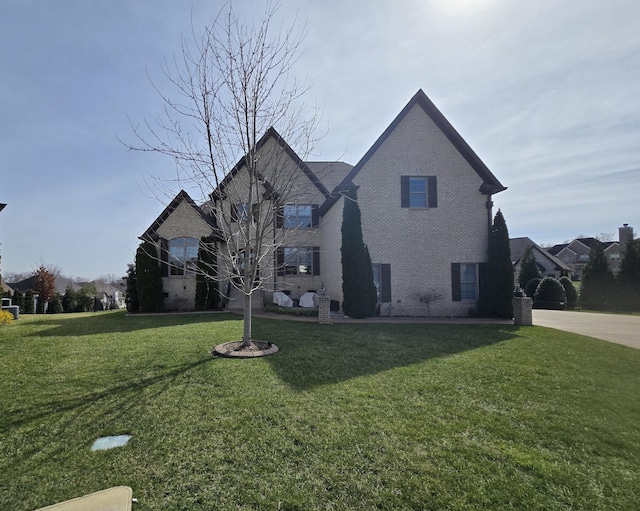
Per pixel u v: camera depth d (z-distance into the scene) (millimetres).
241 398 4609
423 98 14094
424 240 14086
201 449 3361
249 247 7836
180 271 17125
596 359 6977
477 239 14164
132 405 4395
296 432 3693
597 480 2943
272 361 6441
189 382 5242
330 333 9461
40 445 3453
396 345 7992
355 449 3361
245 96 7285
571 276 44000
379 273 14078
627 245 24906
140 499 2650
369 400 4605
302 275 18000
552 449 3445
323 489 2766
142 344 7871
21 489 2787
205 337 8641
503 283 13461
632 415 4297
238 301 17359
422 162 14211
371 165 14109
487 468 3072
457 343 8312
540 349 7785
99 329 10180
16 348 7539
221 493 2719
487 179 14320
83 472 3006
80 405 4406
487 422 4008
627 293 23641
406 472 2994
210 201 8609
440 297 13945
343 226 13633
